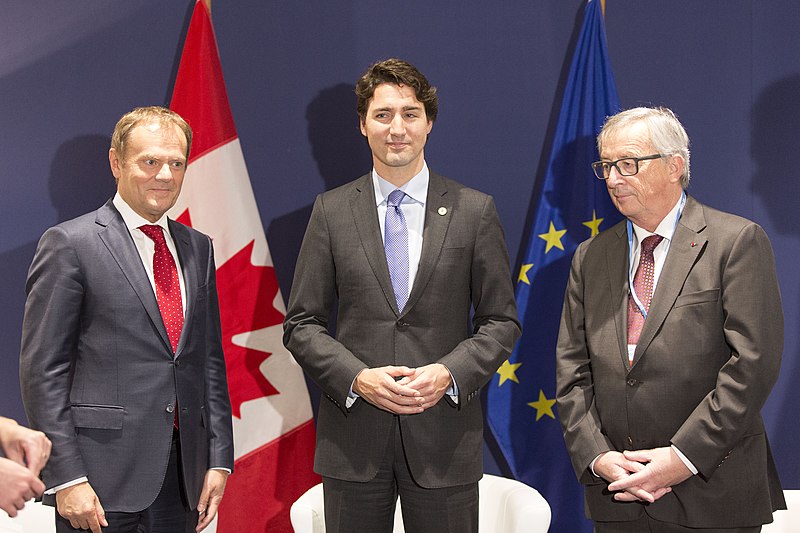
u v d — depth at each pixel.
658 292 2.15
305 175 2.99
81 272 2.11
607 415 2.18
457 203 2.39
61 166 2.92
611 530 2.20
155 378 2.13
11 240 2.91
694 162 3.00
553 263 2.83
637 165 2.16
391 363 2.28
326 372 2.26
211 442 2.30
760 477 2.09
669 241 2.21
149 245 2.22
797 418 3.00
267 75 2.97
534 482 2.85
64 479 2.01
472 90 2.99
